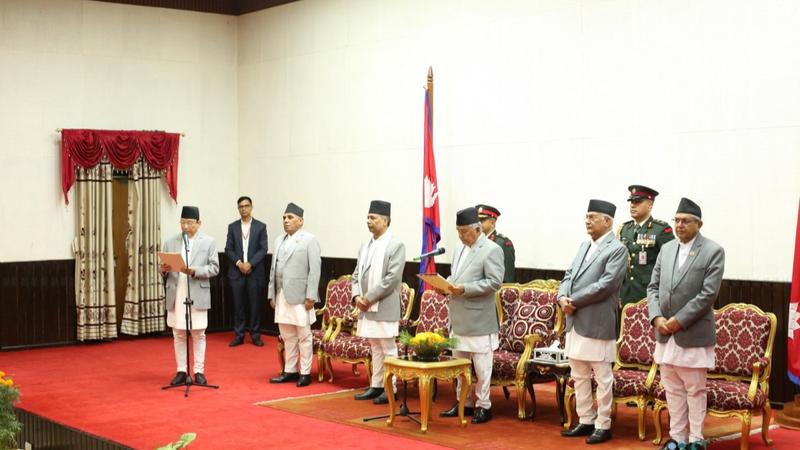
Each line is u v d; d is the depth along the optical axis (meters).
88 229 13.23
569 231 10.23
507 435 7.48
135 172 13.70
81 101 13.41
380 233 8.90
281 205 14.03
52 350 12.67
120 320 13.74
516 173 10.75
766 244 8.66
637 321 7.96
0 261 12.70
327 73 13.29
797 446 7.14
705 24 9.09
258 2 14.38
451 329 8.09
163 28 14.14
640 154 9.59
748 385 7.09
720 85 8.98
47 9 13.16
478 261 7.97
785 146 8.54
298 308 9.68
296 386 9.75
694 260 6.73
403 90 12.19
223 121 14.68
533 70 10.59
